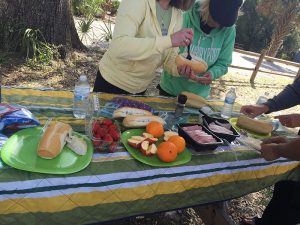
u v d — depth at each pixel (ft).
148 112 6.19
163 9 6.67
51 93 6.53
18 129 4.93
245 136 6.56
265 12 49.52
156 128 5.48
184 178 5.12
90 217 4.52
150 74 7.41
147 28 6.37
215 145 5.57
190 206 5.53
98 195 4.44
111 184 4.48
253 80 24.18
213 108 8.10
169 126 6.24
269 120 7.70
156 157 5.08
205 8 7.36
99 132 4.96
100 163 4.65
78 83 6.16
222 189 5.77
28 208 4.04
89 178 4.34
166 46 5.80
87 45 22.38
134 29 6.08
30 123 5.02
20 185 3.93
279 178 6.69
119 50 6.02
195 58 7.18
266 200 10.32
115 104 6.31
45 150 4.28
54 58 17.56
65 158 4.49
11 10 16.67
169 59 7.51
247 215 9.42
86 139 5.02
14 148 4.39
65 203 4.22
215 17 7.06
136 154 4.99
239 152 5.92
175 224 8.36
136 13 6.04
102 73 7.35
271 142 5.95
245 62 32.32
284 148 5.42
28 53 16.39
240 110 7.68
